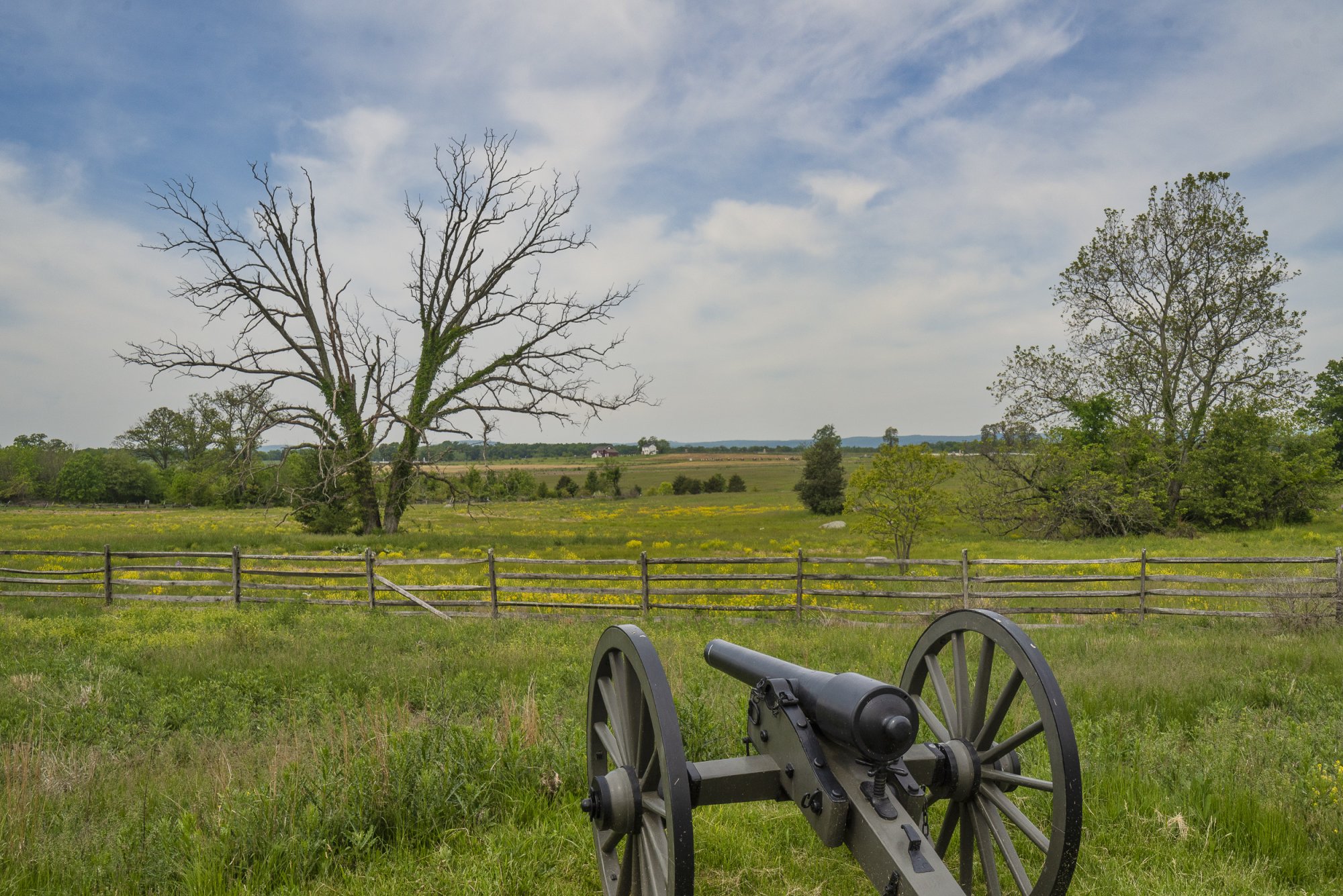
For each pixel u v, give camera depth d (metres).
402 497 36.69
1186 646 8.92
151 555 14.76
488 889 3.43
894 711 2.45
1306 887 3.42
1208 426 33.69
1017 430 34.16
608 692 3.42
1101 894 3.35
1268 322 33.06
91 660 8.81
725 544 30.17
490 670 8.00
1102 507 32.41
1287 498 33.16
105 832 4.14
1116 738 5.18
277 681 7.75
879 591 13.77
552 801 4.42
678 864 2.46
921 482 19.09
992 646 3.11
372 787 4.15
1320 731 5.27
